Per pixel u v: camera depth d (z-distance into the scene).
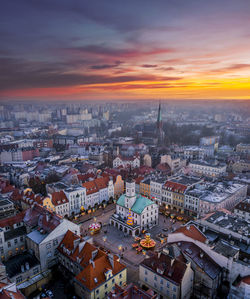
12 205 148.00
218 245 88.69
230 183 174.25
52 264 102.94
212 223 102.69
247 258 87.06
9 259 104.06
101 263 85.75
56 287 93.81
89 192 167.12
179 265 82.62
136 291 73.81
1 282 74.44
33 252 103.31
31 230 109.75
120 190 189.75
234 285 78.81
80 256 93.25
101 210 166.00
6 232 107.69
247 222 103.88
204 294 83.75
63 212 152.25
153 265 87.81
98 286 80.94
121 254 116.00
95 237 131.12
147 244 117.88
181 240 96.62
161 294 85.62
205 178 192.62
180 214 159.88
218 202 143.38
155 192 179.62
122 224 137.50
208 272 82.62
